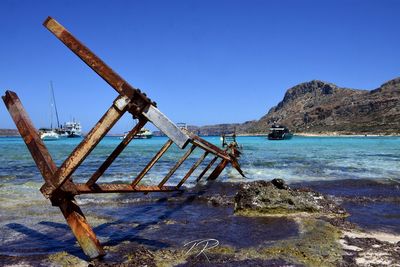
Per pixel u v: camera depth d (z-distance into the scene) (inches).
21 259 248.2
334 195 495.5
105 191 302.2
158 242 286.7
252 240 289.3
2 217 369.4
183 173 783.7
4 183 607.5
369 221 355.6
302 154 1528.1
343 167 919.7
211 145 594.9
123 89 221.3
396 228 331.0
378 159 1219.2
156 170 839.7
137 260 243.6
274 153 1605.6
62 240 294.4
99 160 1141.7
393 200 462.0
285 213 380.8
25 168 886.4
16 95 266.1
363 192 522.0
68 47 231.9
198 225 340.8
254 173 789.2
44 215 379.6
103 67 225.0
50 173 231.5
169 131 215.6
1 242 288.0
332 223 341.4
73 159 225.6
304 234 303.4
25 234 311.0
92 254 241.9
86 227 245.6
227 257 250.5
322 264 235.5
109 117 221.8
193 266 233.8
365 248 267.0
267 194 396.5
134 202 452.1
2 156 1342.3
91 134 223.0
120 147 280.5
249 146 2554.1
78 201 451.8
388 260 242.2
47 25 235.8
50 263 241.6
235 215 380.8
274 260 243.8
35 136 248.1
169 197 488.7
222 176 740.7
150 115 221.5
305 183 612.4
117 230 323.3
